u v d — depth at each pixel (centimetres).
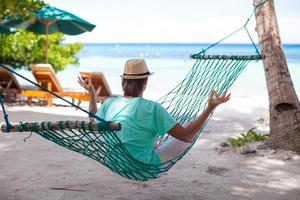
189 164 635
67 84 2166
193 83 532
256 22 708
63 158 662
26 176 568
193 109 494
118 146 359
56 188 523
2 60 1750
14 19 1306
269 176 571
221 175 582
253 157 656
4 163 629
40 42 1764
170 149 405
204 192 516
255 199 491
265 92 1841
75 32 1475
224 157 671
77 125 331
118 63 5147
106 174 584
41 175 573
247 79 2509
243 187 532
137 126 380
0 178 557
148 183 548
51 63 1780
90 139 352
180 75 2938
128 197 498
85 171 596
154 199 493
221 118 1095
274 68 685
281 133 673
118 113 384
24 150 710
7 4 951
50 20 1378
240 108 1278
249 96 1636
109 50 11112
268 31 691
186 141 388
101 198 494
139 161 374
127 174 394
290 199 488
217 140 807
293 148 660
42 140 787
